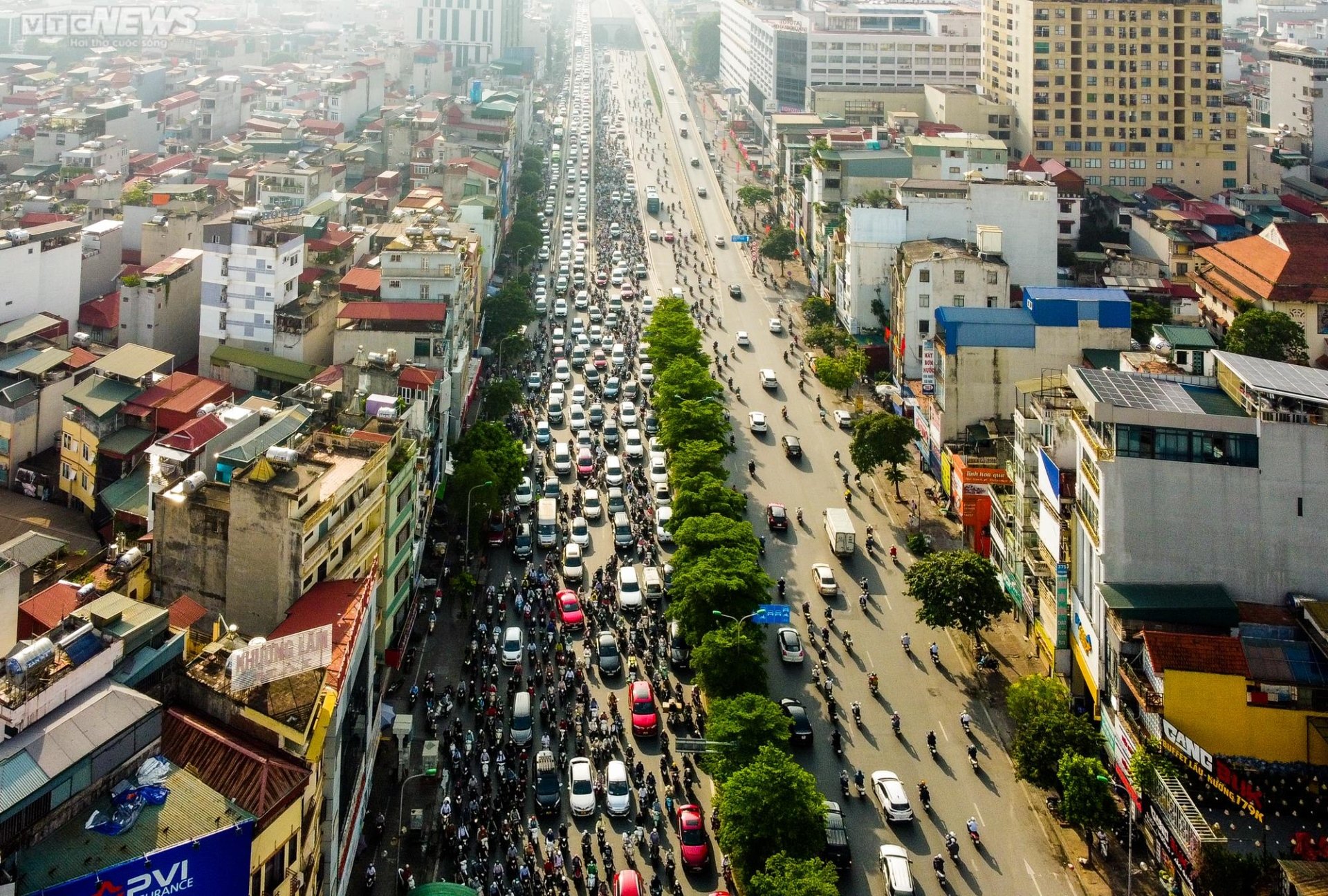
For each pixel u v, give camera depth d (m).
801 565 140.25
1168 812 85.88
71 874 59.47
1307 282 195.00
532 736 105.81
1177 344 169.38
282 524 91.38
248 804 65.44
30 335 149.00
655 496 156.88
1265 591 99.19
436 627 124.19
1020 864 92.25
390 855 90.56
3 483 138.12
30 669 65.94
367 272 171.50
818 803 89.00
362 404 126.38
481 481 138.38
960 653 122.06
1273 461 98.44
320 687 73.94
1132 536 99.75
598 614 127.25
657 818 96.88
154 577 95.75
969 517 142.38
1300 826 84.12
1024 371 156.88
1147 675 92.81
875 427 156.75
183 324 171.50
